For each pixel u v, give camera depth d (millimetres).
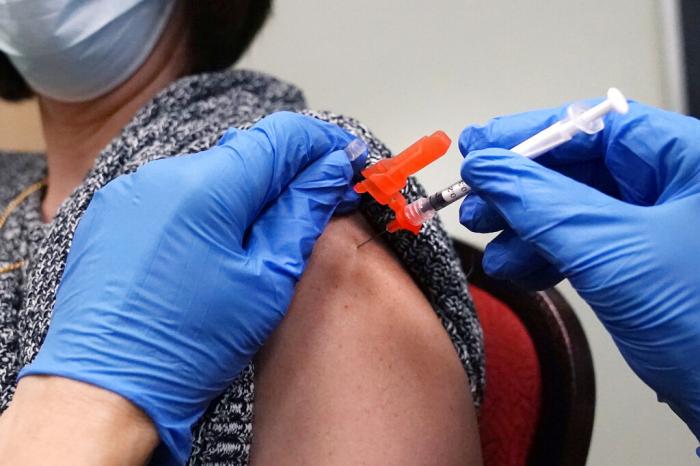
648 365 899
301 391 916
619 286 887
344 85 1507
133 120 995
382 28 1442
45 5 1003
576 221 892
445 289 972
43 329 921
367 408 914
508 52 1325
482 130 946
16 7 1002
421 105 1427
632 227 890
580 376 1047
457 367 945
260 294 900
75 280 895
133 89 1067
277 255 913
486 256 945
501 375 1088
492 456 1082
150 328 880
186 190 899
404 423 915
